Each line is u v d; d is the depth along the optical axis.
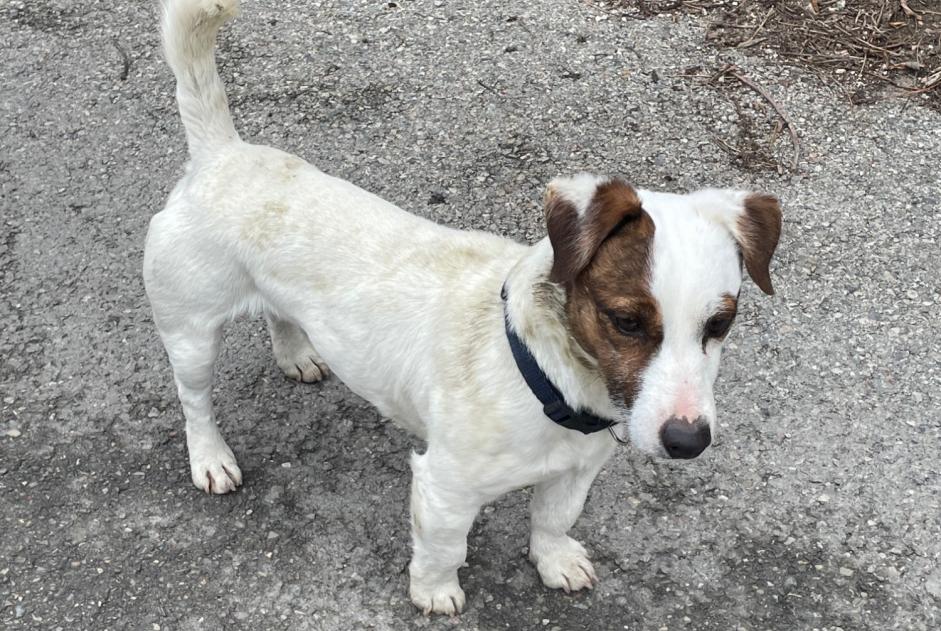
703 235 1.02
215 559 1.27
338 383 1.41
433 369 1.14
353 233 1.19
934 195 1.57
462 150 1.65
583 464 1.15
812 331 1.44
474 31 1.87
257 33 1.88
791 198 1.57
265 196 1.21
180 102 1.25
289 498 1.32
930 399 1.38
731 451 1.34
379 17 1.92
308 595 1.25
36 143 1.68
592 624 1.23
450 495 1.14
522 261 1.09
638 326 1.02
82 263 1.52
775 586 1.25
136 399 1.39
